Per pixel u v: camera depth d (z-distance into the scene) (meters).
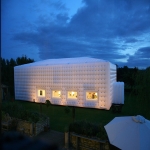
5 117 8.53
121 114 12.13
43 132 8.34
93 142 6.11
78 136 6.44
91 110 13.62
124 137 3.54
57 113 12.73
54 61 18.94
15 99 19.09
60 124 9.84
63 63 15.96
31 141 1.21
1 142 1.20
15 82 19.03
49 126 9.01
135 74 10.09
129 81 15.09
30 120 8.15
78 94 14.91
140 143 3.25
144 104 8.95
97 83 14.02
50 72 16.41
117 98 15.13
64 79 15.61
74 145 6.67
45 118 8.88
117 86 15.24
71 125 7.19
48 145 1.18
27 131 8.13
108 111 13.24
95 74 14.09
